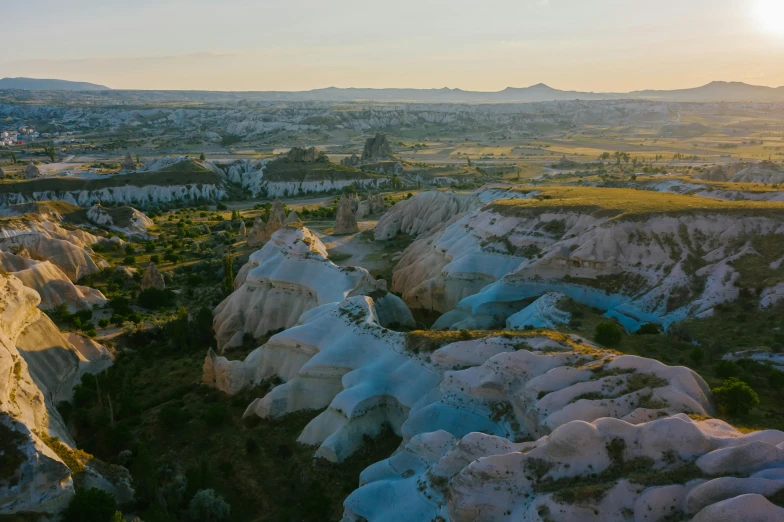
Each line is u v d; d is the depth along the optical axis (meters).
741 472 24.59
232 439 43.59
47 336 52.72
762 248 58.91
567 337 42.00
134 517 34.03
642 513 24.23
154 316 74.00
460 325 60.03
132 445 43.22
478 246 73.44
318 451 39.12
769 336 46.72
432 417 36.50
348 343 46.25
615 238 63.69
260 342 63.22
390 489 31.66
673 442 26.53
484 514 26.80
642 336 49.34
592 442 27.14
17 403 36.53
